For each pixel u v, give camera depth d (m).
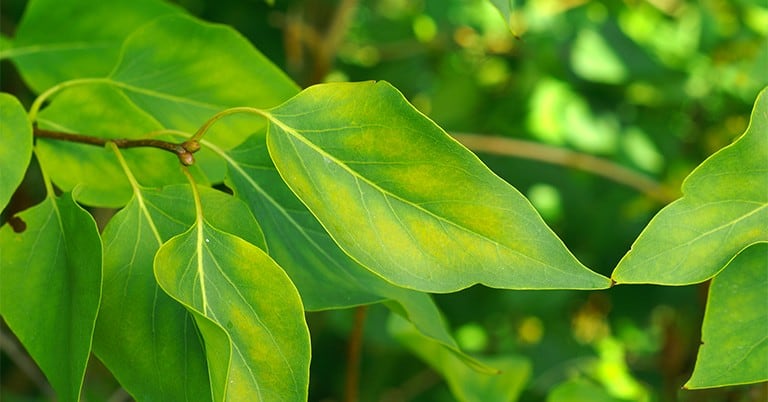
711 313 0.51
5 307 0.54
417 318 0.57
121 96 0.61
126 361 0.53
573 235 1.28
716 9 1.22
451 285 0.51
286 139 0.52
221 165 0.62
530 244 0.50
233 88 0.63
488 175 0.51
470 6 1.30
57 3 0.67
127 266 0.54
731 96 1.22
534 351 1.28
